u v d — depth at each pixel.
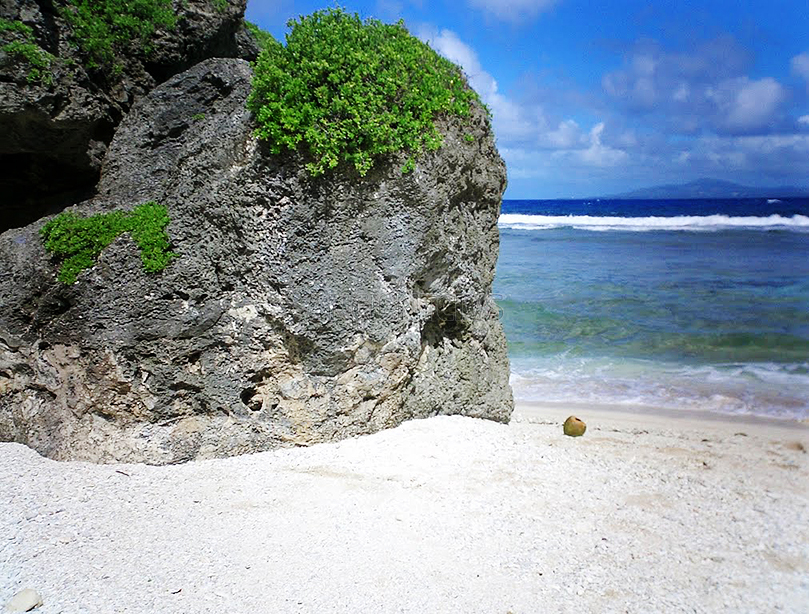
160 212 6.89
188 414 6.94
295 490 6.11
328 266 6.86
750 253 28.19
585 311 17.02
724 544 5.32
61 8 7.61
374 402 7.40
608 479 6.63
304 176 6.58
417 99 6.89
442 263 7.68
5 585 4.59
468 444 7.40
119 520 5.51
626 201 122.75
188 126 7.71
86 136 7.92
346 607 4.44
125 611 4.35
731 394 11.00
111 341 6.59
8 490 5.95
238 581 4.70
